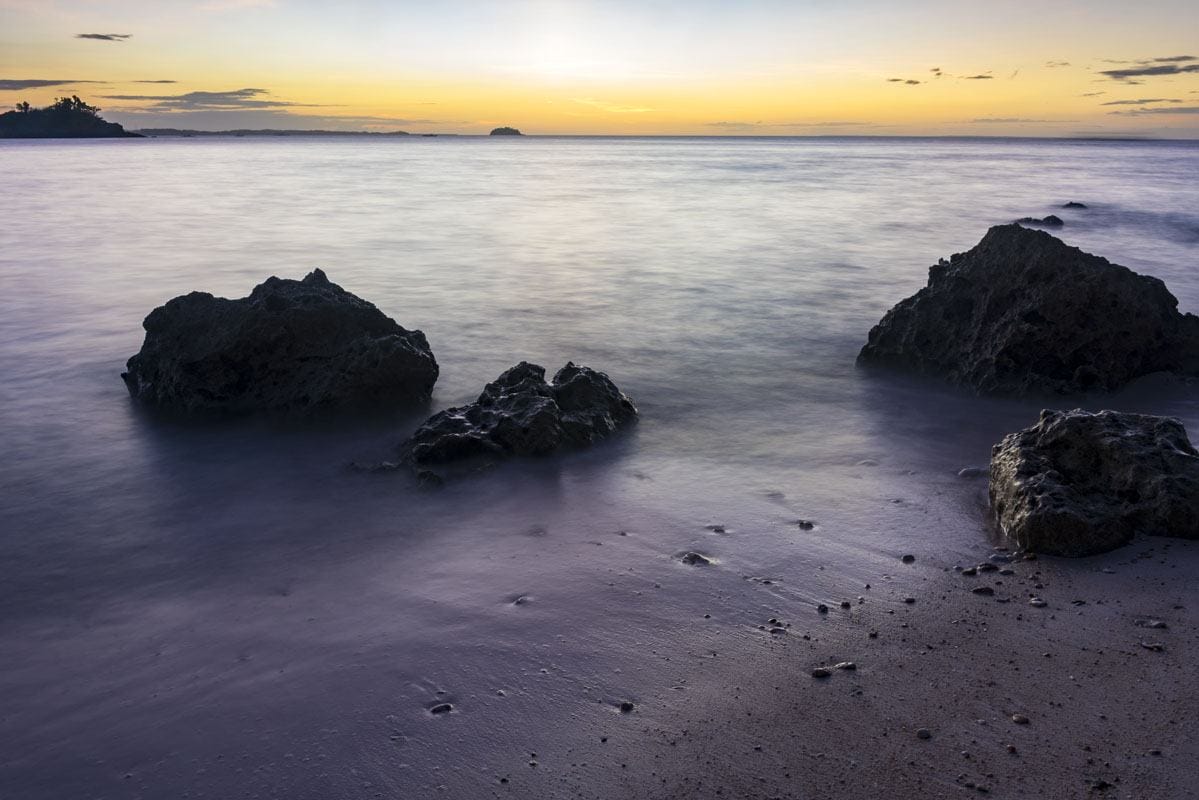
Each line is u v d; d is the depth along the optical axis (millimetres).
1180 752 5176
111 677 6148
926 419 11578
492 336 16078
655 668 6113
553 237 29734
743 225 33656
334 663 6227
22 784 5113
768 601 7000
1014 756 5176
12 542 8359
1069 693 5758
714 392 12781
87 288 20781
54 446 10906
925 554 7801
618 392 11633
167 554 8070
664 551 7891
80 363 14523
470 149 196750
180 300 12781
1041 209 41656
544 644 6418
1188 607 6781
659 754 5262
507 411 10531
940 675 5984
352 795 4980
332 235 30031
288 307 12117
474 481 9547
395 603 7055
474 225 33219
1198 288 20609
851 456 10242
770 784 5000
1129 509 7996
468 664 6188
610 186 57406
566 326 16844
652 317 17609
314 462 10281
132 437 11219
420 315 17750
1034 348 12461
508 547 8023
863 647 6340
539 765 5184
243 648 6461
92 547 8234
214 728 5566
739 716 5586
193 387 12008
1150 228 34125
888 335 14031
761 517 8586
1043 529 7691
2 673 6230
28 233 30469
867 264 24141
